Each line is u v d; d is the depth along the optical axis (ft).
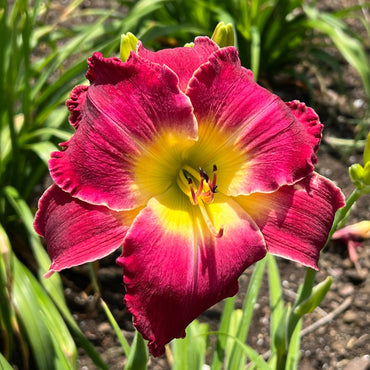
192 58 0.76
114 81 0.70
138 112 0.71
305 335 1.42
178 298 0.70
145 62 0.70
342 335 1.42
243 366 1.18
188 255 0.73
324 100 2.02
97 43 1.69
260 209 0.77
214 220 0.77
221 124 0.76
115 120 0.71
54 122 1.54
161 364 1.33
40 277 1.27
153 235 0.72
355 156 1.85
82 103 0.76
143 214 0.72
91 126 0.70
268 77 2.07
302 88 2.06
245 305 1.12
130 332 1.39
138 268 0.69
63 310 1.21
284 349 0.94
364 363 1.35
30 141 1.51
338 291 1.52
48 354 1.11
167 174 0.78
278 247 0.76
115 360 1.33
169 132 0.73
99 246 0.71
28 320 1.14
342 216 0.86
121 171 0.72
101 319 1.40
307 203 0.76
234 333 1.24
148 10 1.62
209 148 0.77
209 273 0.73
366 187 0.82
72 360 1.12
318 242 0.76
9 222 1.51
